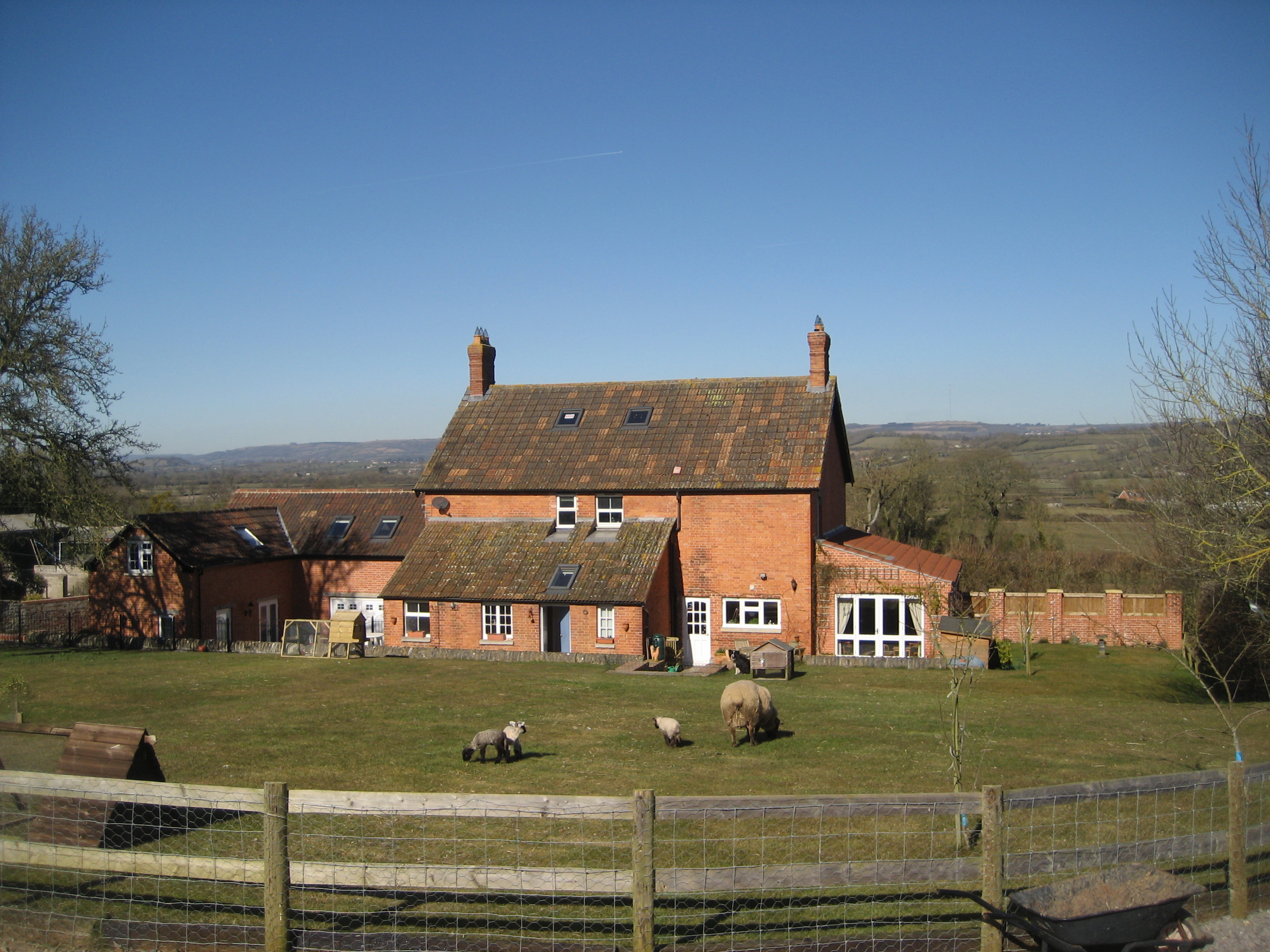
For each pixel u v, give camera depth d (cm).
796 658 3156
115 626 3728
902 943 862
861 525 6175
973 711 2127
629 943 859
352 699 2242
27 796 1038
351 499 4397
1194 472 2109
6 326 3275
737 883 830
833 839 1134
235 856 1059
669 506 3534
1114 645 3622
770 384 3825
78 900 938
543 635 3331
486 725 1888
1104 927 766
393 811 841
